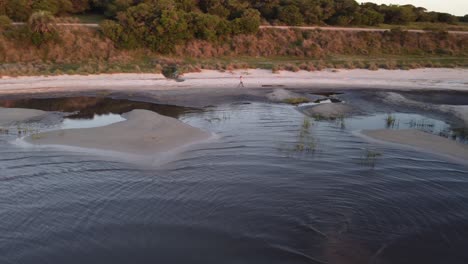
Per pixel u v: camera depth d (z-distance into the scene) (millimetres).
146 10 46875
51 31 43750
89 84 33844
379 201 14023
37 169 15945
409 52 51031
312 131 21984
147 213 12938
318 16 58156
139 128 21219
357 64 42969
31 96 29891
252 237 11781
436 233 12227
